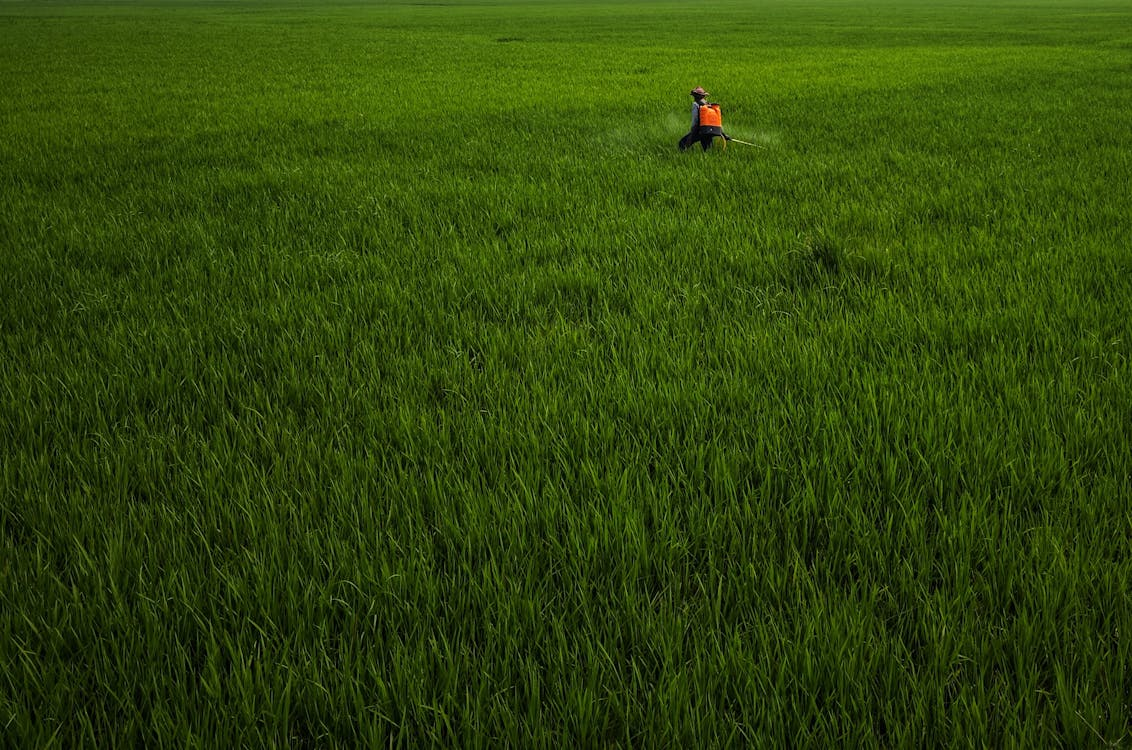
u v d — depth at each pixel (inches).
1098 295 182.1
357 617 84.4
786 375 145.6
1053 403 129.6
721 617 84.4
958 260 215.2
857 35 1753.2
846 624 81.6
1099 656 74.9
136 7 4542.3
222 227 274.1
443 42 1603.1
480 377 147.9
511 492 108.0
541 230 261.4
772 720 70.3
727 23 2492.6
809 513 102.4
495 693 73.9
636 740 71.6
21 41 1636.3
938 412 125.6
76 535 99.9
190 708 73.7
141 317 187.9
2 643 81.2
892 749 68.6
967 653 78.6
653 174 346.3
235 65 1077.8
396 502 107.1
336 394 142.7
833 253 215.8
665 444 121.3
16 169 383.9
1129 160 349.4
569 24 2497.5
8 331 180.4
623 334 167.2
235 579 90.2
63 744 72.0
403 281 210.5
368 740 71.2
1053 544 92.0
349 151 433.4
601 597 86.8
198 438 128.5
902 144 416.2
